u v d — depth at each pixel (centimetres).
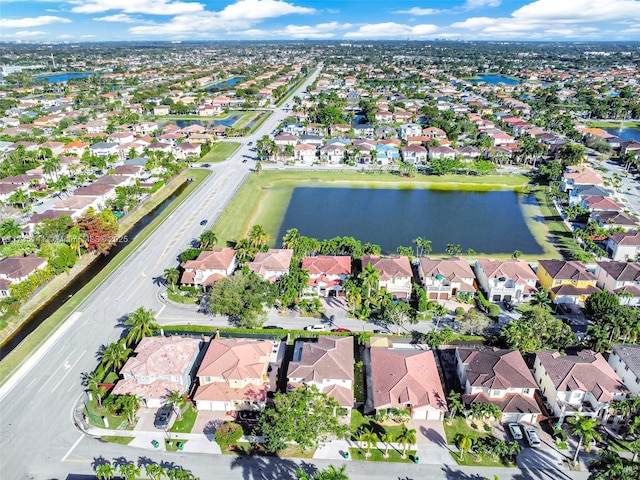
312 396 7069
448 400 7762
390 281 11100
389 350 8625
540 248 13825
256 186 18925
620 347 8569
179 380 7988
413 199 17975
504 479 6588
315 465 6812
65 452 6975
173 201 17075
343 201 17662
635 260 12750
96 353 9088
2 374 8512
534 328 9050
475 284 11638
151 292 11194
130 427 7444
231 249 12319
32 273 11381
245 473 6669
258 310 9638
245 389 7850
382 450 7081
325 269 11456
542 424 7519
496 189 19150
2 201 16712
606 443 7156
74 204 15162
